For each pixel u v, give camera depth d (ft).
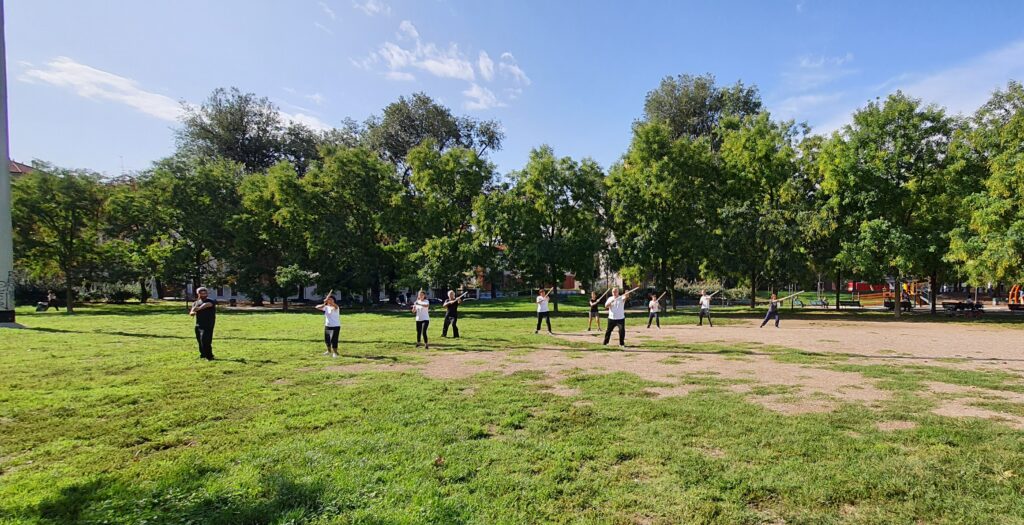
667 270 110.63
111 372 31.32
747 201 100.58
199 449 16.84
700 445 17.22
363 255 120.47
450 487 13.73
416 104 167.73
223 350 42.22
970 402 23.22
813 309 122.52
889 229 85.46
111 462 15.74
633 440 17.63
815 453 16.21
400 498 12.98
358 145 169.68
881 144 91.91
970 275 78.64
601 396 24.59
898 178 89.76
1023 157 72.13
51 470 15.06
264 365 34.37
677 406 22.26
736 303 150.41
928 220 90.22
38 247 113.19
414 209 119.55
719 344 48.06
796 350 43.21
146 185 127.03
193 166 132.16
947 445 16.96
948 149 88.89
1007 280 74.18
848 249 87.66
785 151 100.73
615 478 14.38
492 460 15.70
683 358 38.27
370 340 50.47
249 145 167.94
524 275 104.01
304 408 21.99
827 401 23.47
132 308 121.90
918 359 37.70
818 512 12.37
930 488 13.56
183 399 23.99
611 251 104.37
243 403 23.12
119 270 123.95
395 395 24.64
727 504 12.78
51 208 110.83
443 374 31.19
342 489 13.46
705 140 110.52
